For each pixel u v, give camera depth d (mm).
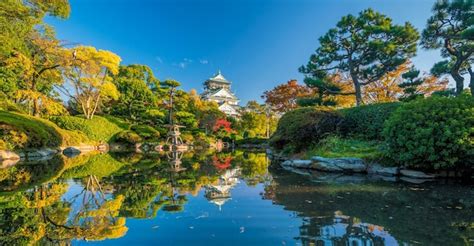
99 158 13172
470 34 12430
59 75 21453
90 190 5035
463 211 3521
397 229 2840
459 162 6336
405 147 6855
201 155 16594
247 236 2670
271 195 4645
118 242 2506
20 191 4930
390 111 10227
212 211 3588
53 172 7781
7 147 12141
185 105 32562
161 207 3793
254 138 34594
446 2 13656
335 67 19344
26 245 2436
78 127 22766
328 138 10250
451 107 6410
